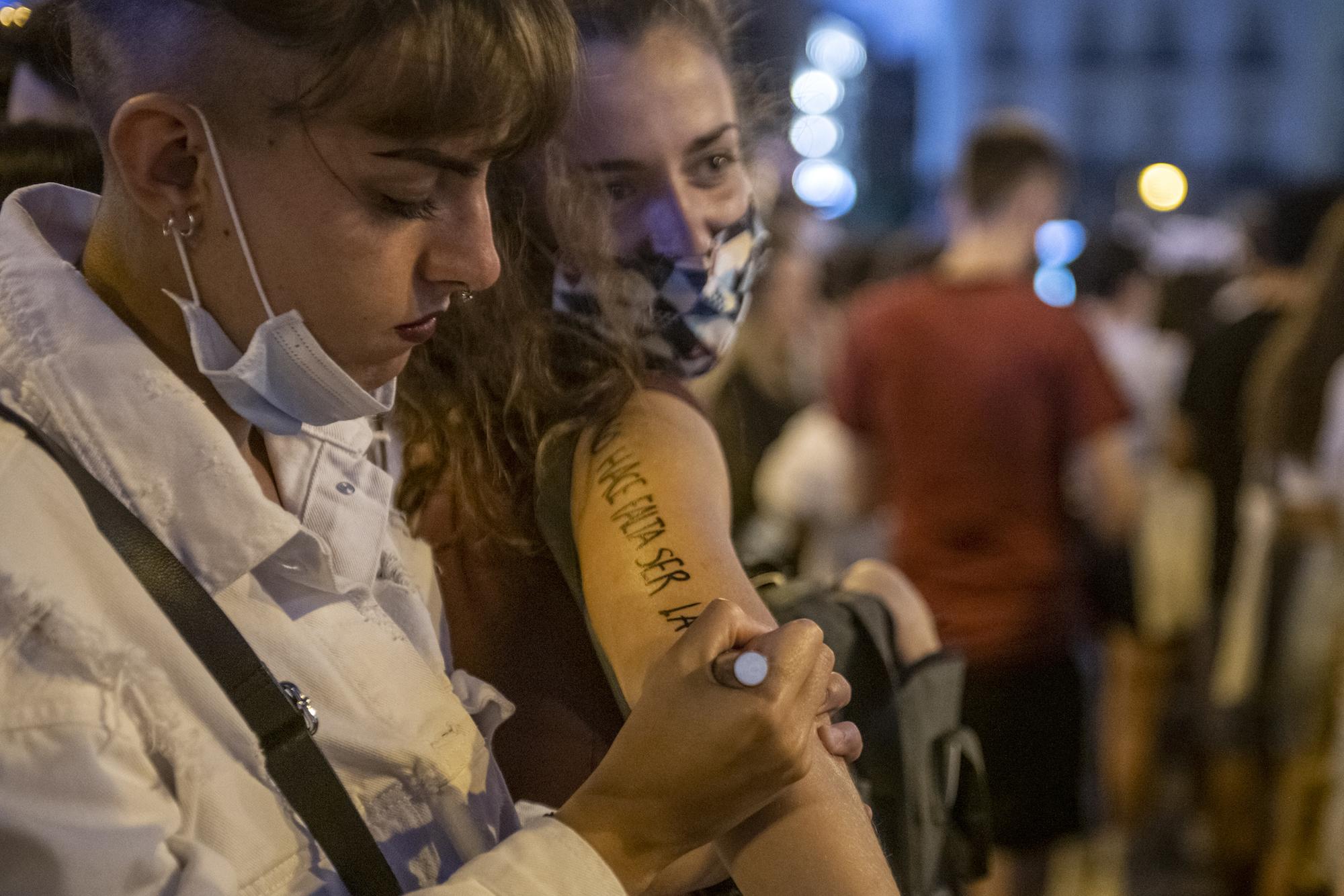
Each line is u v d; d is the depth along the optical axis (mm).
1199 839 4023
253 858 844
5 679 766
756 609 947
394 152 829
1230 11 24625
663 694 841
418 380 1120
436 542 1182
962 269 3090
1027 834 2934
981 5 24672
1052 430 3012
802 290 3951
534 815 1077
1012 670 2922
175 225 856
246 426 998
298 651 918
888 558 3146
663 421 1059
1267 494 3227
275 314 861
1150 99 24953
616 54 1115
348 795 893
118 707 791
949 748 1287
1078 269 5707
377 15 790
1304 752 3150
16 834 745
